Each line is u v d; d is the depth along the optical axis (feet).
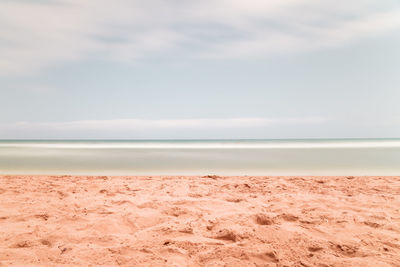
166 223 11.10
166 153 55.62
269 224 11.10
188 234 10.11
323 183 20.58
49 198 15.84
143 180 22.12
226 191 17.94
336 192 17.39
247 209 13.39
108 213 12.69
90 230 10.39
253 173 27.61
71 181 21.71
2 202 14.70
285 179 22.31
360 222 11.02
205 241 9.36
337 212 12.51
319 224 10.86
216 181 21.42
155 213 12.67
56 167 32.68
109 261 7.81
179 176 24.26
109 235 9.86
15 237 9.65
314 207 13.34
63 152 60.23
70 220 11.55
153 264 7.68
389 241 9.12
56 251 8.44
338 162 36.27
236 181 21.44
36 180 22.09
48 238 9.55
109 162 38.14
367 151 58.08
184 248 8.87
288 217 11.54
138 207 13.83
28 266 7.34
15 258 7.92
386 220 11.34
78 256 8.09
